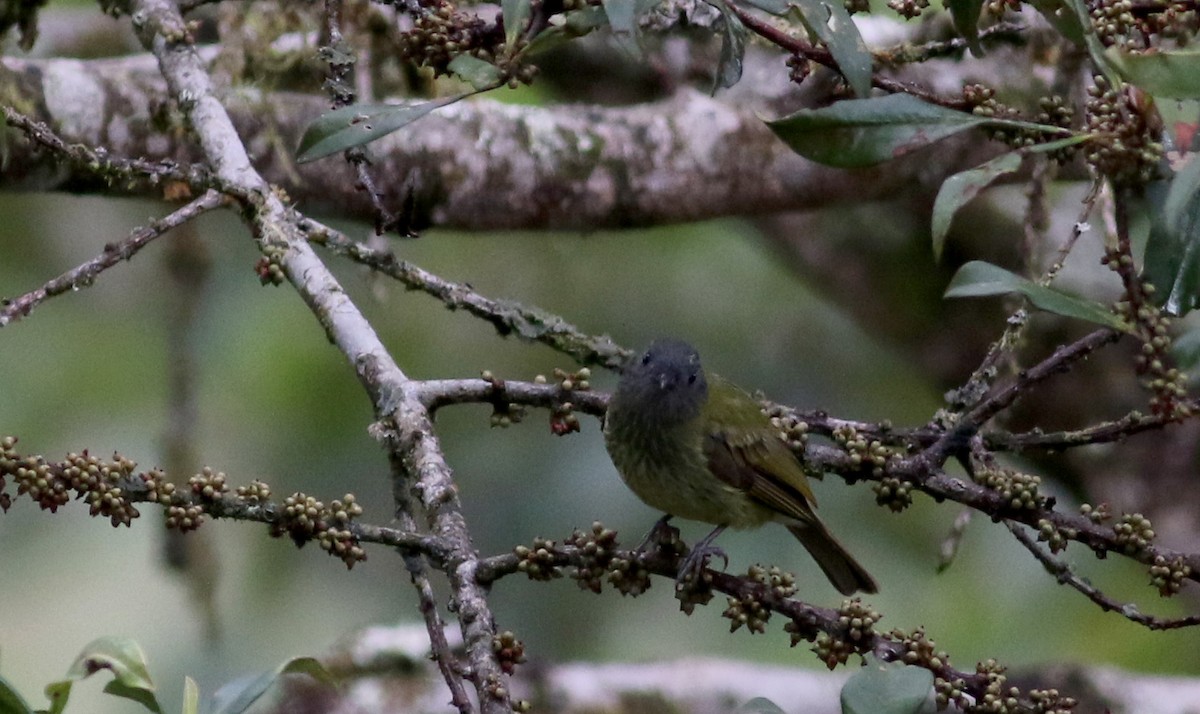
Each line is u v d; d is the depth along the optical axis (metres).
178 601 13.55
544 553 6.47
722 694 10.57
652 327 14.36
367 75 10.38
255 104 10.26
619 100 13.75
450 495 6.67
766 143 10.96
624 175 10.75
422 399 7.20
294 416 13.29
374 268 8.06
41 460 6.28
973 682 6.28
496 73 6.96
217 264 13.62
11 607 13.47
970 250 13.72
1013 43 10.91
